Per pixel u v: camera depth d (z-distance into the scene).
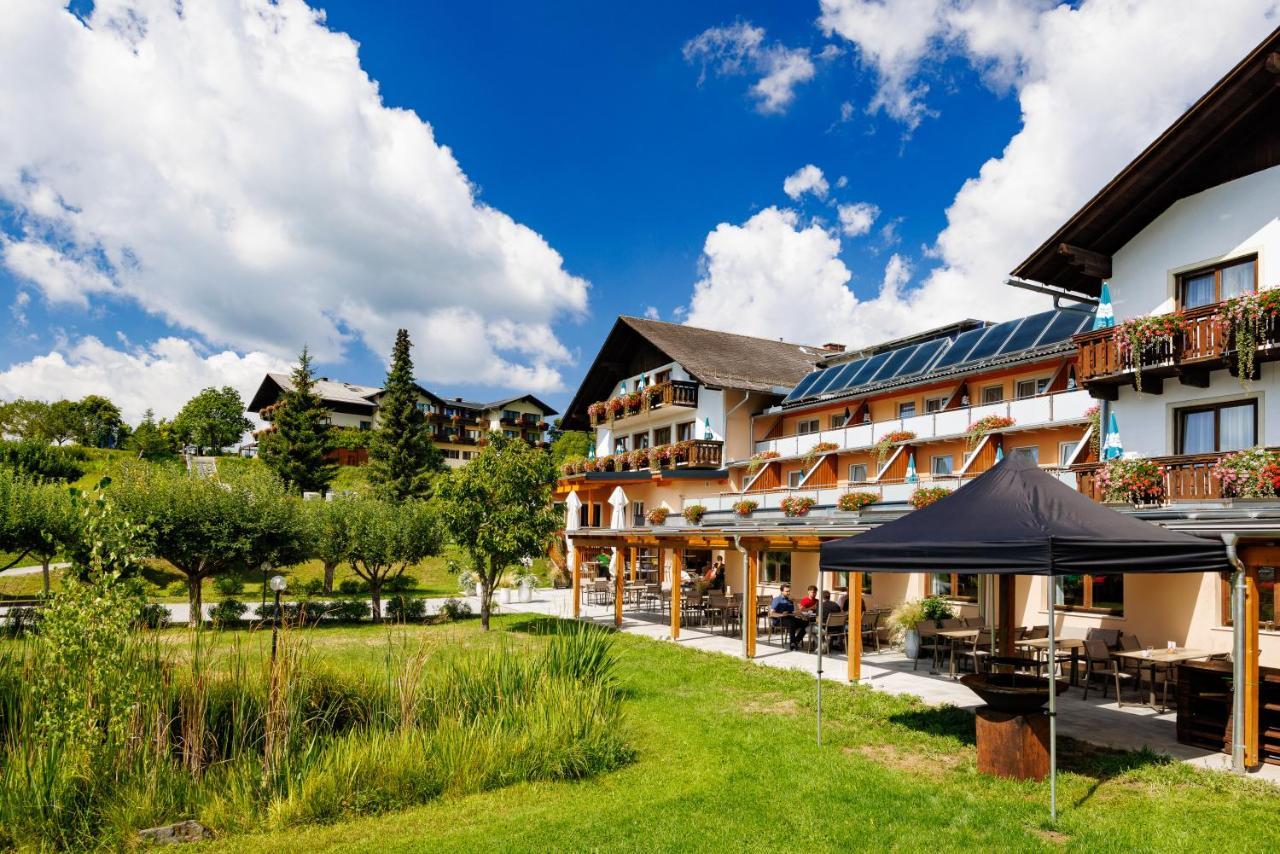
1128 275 15.39
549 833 6.93
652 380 38.31
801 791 8.02
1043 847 6.59
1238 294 13.74
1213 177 14.13
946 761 9.09
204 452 84.44
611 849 6.60
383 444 56.41
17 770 7.01
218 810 7.15
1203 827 6.96
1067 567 7.52
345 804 7.54
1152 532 8.32
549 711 9.61
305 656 9.84
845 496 22.88
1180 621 14.14
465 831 7.01
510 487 20.89
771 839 6.80
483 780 8.23
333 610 24.27
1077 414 19.17
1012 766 8.36
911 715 11.21
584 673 11.20
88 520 8.08
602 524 40.00
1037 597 16.94
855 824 7.12
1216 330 12.98
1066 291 17.52
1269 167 13.34
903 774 8.59
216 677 9.16
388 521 24.97
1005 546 7.73
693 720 11.13
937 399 25.22
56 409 88.94
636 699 12.55
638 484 37.62
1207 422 14.06
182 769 7.75
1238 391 13.34
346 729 9.20
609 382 42.59
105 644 7.65
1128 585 15.06
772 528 15.70
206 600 28.59
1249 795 7.80
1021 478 9.08
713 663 15.79
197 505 22.36
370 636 20.16
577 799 7.86
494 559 20.94
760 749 9.62
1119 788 8.04
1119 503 13.60
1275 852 6.43
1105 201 14.83
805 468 28.92
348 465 72.25
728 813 7.41
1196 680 9.75
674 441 37.22
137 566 8.62
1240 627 8.70
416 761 8.20
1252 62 12.73
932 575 20.16
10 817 6.67
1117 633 13.80
